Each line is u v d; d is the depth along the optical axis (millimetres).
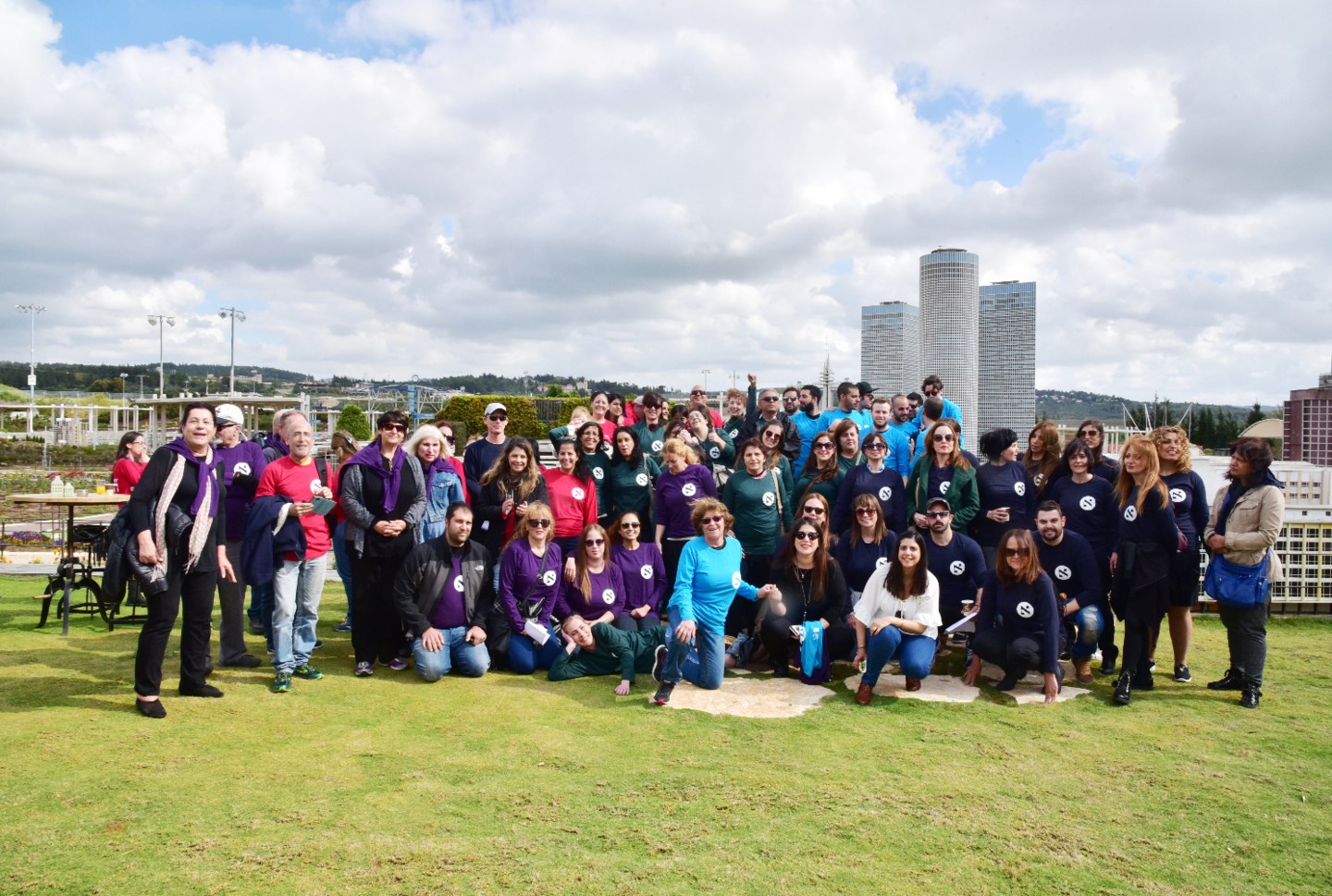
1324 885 3164
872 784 4035
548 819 3555
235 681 5672
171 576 4926
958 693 5703
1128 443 5898
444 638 5914
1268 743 4754
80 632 7328
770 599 6129
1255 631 5543
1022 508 6766
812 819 3617
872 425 8789
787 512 7102
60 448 36938
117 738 4457
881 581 5836
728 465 8750
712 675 5781
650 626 6145
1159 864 3299
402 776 4016
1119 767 4344
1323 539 8453
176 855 3166
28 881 2947
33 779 3875
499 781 3969
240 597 6176
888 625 5473
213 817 3512
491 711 5117
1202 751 4605
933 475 6852
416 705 5230
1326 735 4887
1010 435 6863
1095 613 5922
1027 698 5590
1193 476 6035
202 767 4074
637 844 3340
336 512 6840
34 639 7000
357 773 4043
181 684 5246
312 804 3668
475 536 6859
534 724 4875
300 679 5773
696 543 5805
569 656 5941
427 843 3305
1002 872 3193
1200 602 8523
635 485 7531
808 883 3062
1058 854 3354
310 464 5812
